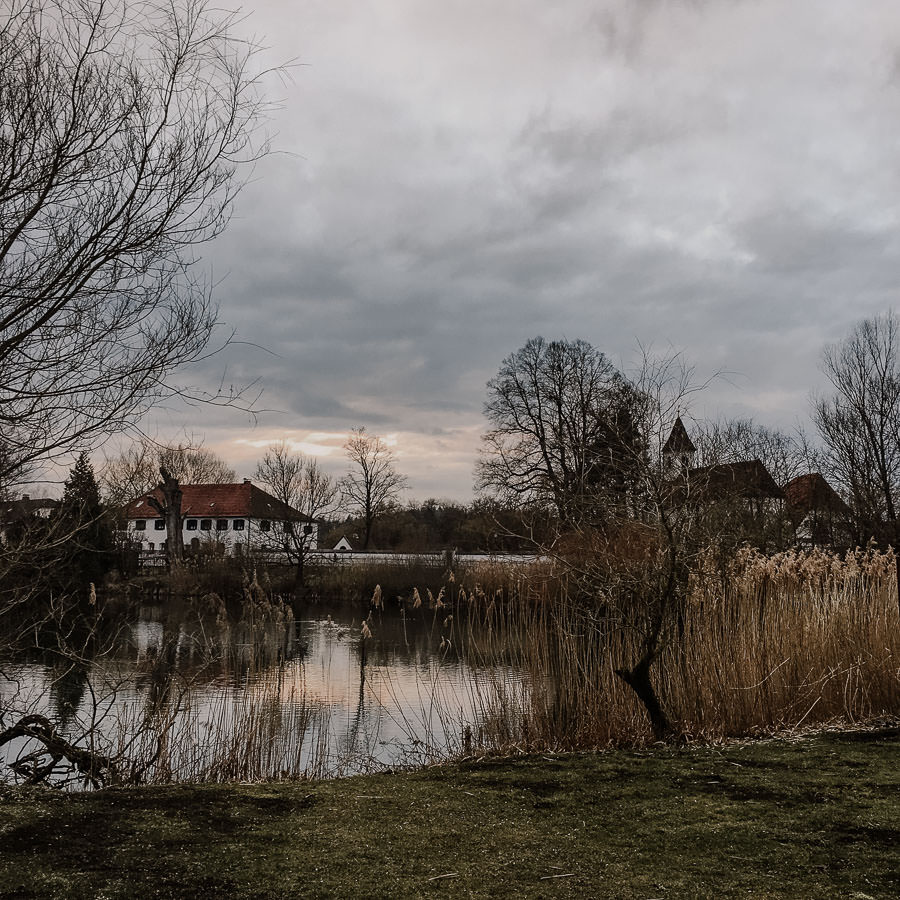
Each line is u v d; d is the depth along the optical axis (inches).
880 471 982.4
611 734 259.8
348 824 158.1
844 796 179.3
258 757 272.8
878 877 130.1
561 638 286.8
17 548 234.8
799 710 288.5
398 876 129.3
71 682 401.4
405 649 682.8
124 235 218.2
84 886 122.0
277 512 1684.3
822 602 331.3
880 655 306.0
